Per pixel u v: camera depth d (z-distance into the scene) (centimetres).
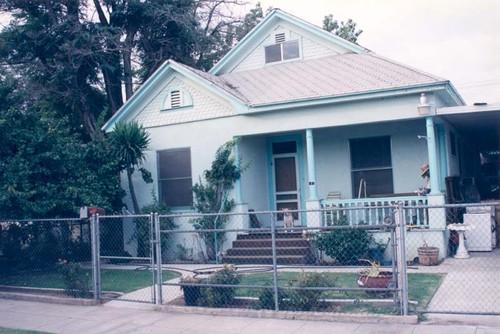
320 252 1416
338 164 1645
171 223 1658
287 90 1616
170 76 1722
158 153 1742
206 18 2692
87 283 1161
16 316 1000
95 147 1628
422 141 1551
